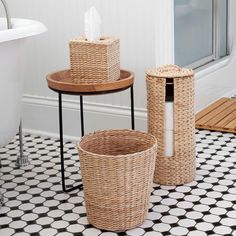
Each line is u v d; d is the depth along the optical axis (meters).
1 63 2.84
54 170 3.23
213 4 4.24
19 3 3.65
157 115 2.97
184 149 2.99
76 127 3.62
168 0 3.34
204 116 3.87
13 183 3.11
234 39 4.41
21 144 3.30
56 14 3.56
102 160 2.58
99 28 2.92
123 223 2.65
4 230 2.70
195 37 4.05
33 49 3.67
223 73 4.27
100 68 2.91
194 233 2.63
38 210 2.85
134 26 3.37
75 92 2.87
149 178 2.67
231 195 2.91
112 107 3.51
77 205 2.88
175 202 2.87
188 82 2.93
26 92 3.75
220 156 3.32
